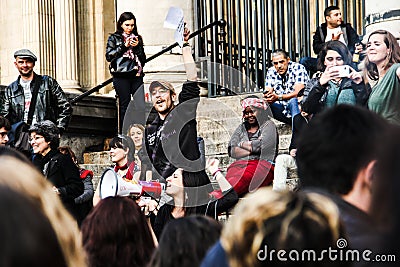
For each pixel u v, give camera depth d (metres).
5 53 21.39
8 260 2.95
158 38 19.55
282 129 15.15
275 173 11.82
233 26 18.27
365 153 4.25
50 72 20.92
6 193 3.04
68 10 21.11
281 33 16.98
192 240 5.33
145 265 6.36
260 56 18.91
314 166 4.31
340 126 4.30
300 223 3.41
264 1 17.55
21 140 13.38
